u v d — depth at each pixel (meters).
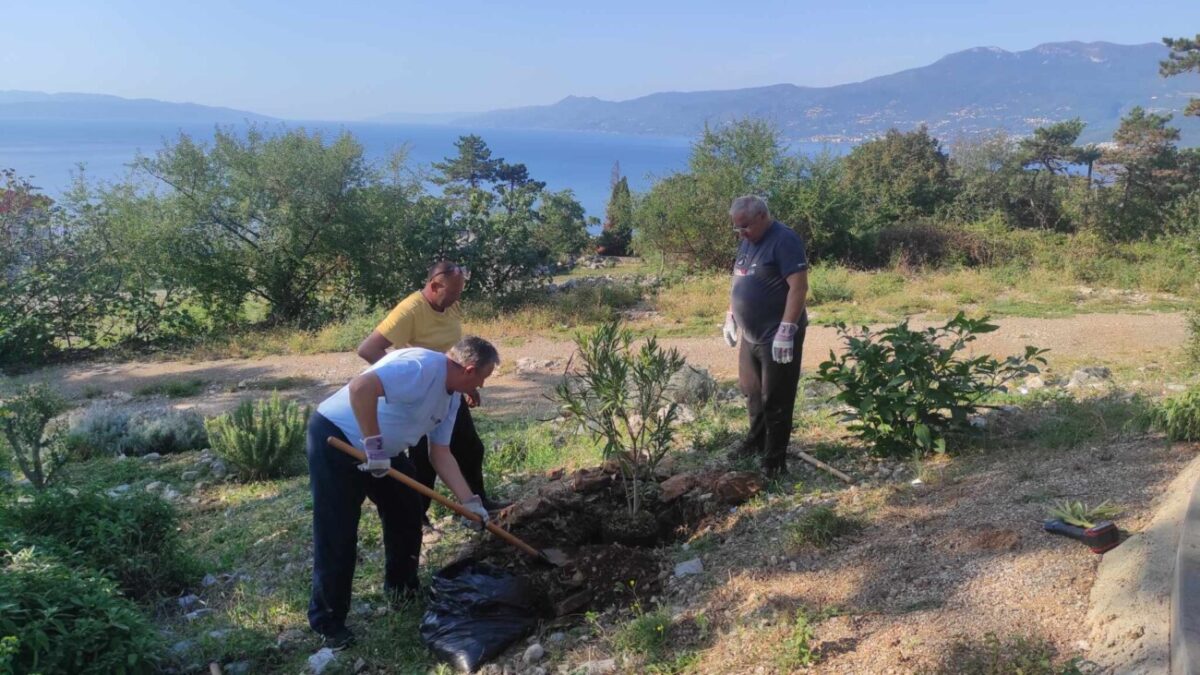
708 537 4.59
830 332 13.95
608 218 43.97
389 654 4.03
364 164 18.62
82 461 9.05
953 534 3.83
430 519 5.65
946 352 5.41
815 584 3.66
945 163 47.72
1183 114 41.69
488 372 4.15
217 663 4.03
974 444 5.42
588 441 7.22
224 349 15.63
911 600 3.34
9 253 15.91
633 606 3.94
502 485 6.37
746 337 5.36
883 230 23.80
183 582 5.30
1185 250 18.81
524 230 19.22
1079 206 37.53
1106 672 2.61
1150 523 3.42
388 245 18.80
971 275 19.12
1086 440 5.08
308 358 14.77
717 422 7.00
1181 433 4.66
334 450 4.08
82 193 17.25
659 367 4.83
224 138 18.12
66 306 16.02
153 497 5.51
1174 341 12.13
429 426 4.18
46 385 7.77
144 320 16.89
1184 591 2.64
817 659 3.08
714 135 23.45
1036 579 3.26
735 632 3.42
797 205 22.66
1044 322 14.03
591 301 17.62
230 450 7.95
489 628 3.91
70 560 4.66
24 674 3.41
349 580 4.21
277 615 4.61
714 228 22.88
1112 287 17.77
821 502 4.73
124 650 3.73
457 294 5.24
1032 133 49.78
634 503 4.75
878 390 5.50
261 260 18.27
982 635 2.97
